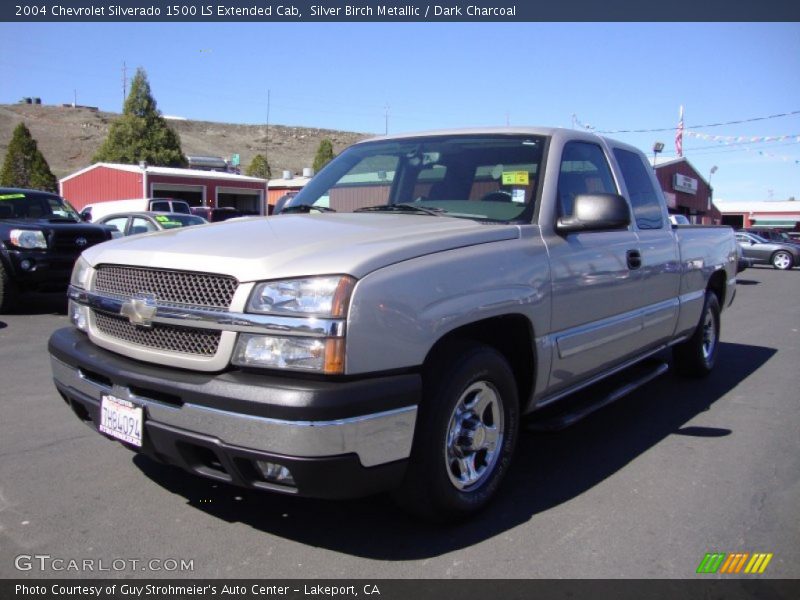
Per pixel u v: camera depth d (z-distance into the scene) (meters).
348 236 3.09
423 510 3.09
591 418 5.10
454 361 3.05
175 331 2.92
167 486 3.64
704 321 6.00
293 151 119.06
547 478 3.89
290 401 2.52
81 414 3.43
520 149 4.02
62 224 9.72
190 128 123.81
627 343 4.46
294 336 2.63
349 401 2.56
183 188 35.72
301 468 2.55
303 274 2.68
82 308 3.44
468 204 3.88
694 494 3.70
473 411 3.25
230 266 2.79
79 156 81.38
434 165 4.18
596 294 3.97
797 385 6.21
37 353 6.93
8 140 81.38
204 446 2.72
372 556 2.96
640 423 4.98
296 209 4.46
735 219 57.91
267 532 3.16
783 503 3.60
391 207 3.98
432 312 2.86
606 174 4.47
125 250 3.24
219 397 2.64
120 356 3.13
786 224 54.84
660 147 28.92
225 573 2.81
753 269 27.62
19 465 3.91
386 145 4.57
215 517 3.29
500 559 2.96
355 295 2.63
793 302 13.98
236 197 40.22
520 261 3.38
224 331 2.75
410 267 2.85
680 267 5.21
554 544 3.10
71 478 3.73
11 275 9.23
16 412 4.91
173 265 2.94
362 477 2.67
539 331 3.51
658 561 2.97
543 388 3.68
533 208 3.70
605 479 3.89
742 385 6.17
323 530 3.19
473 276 3.09
